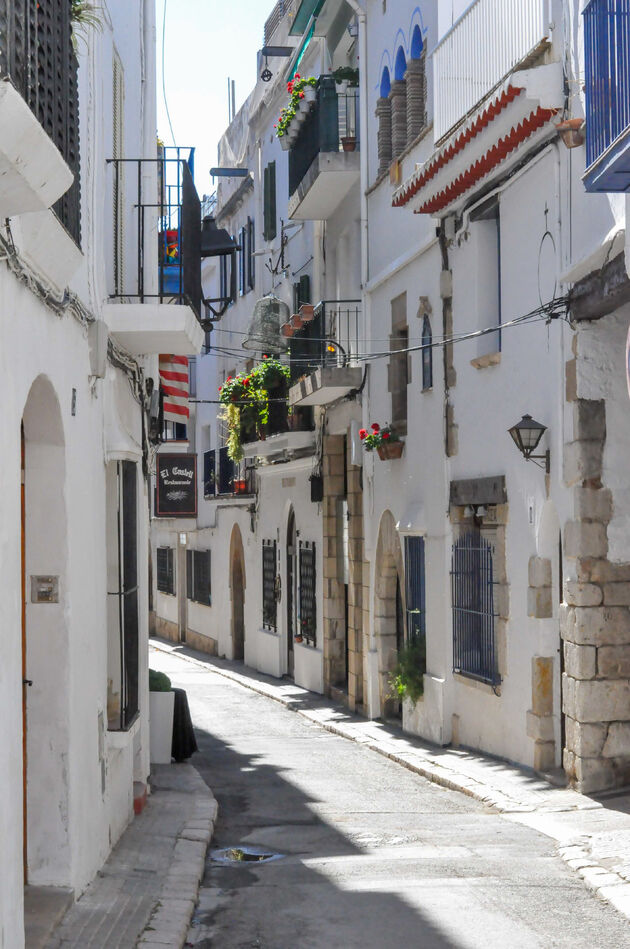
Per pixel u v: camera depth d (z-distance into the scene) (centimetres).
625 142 877
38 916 708
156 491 2636
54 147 532
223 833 1080
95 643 870
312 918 776
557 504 1248
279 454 2722
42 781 763
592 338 1199
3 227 573
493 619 1466
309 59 2586
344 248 2262
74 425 803
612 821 1062
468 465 1541
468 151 1395
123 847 952
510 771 1352
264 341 2561
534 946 707
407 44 1811
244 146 3344
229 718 2128
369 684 2014
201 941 732
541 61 1259
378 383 1981
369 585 2031
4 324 587
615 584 1195
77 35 852
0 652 567
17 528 610
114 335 1020
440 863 928
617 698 1191
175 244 1304
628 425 1205
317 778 1422
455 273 1582
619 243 1064
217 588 3594
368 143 2052
